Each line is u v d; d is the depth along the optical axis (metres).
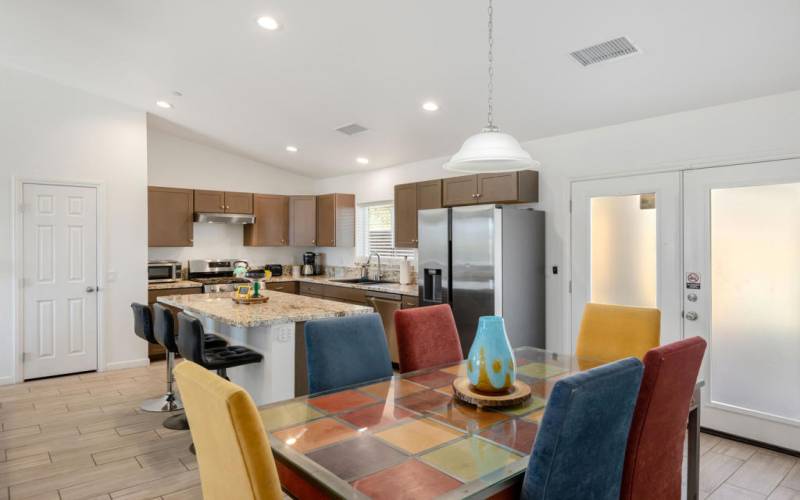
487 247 3.97
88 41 3.77
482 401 1.84
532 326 4.14
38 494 2.54
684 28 2.51
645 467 1.62
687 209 3.40
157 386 4.41
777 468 2.84
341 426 1.68
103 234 4.92
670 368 1.59
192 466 2.87
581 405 1.24
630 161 3.70
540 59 3.01
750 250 3.15
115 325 5.01
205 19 3.19
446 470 1.35
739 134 3.15
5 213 4.45
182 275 6.23
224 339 3.90
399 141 4.96
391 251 6.09
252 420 1.06
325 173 6.91
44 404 3.92
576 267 4.04
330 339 2.29
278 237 6.71
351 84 3.83
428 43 3.05
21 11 3.46
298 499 1.44
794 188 2.97
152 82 4.39
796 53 2.57
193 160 6.28
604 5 2.42
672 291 3.49
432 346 2.66
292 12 2.96
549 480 1.25
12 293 4.49
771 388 3.08
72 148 4.76
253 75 3.96
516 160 2.31
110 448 3.10
